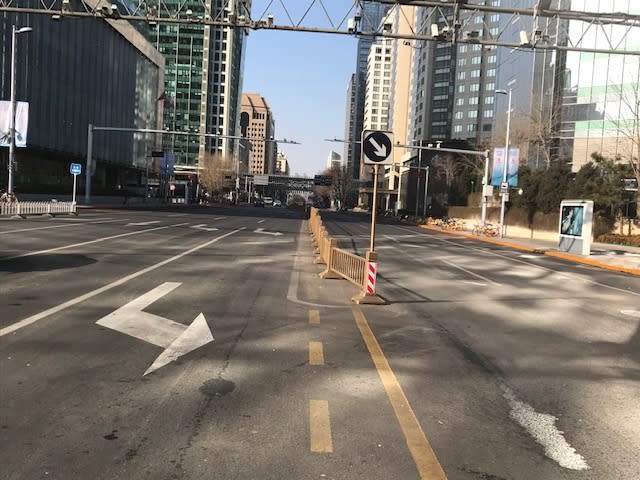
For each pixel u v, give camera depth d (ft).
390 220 248.52
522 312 33.30
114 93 227.61
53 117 173.58
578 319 31.91
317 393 17.12
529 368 21.01
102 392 16.55
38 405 15.42
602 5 167.94
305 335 24.47
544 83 192.44
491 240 118.62
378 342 23.86
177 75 481.05
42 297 30.42
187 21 56.03
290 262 52.47
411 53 477.36
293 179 552.41
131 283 36.19
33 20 158.81
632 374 20.77
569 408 16.84
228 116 496.64
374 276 33.32
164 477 11.69
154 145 288.92
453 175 275.18
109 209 156.35
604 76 171.83
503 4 204.74
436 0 57.72
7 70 146.72
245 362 20.06
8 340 21.77
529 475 12.42
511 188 145.48
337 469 12.30
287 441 13.62
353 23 57.06
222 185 397.39
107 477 11.63
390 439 13.99
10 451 12.67
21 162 165.27
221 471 12.01
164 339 22.74
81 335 22.86
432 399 17.11
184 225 101.60
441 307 33.58
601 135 172.86
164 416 14.90
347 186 493.77
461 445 13.85
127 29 237.66
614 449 13.96
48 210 110.42
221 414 15.17
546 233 134.10
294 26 56.44
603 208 125.39
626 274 63.05
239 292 34.86
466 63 371.35
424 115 392.47
